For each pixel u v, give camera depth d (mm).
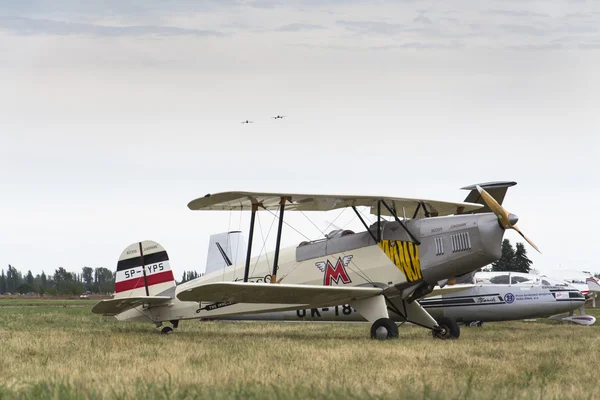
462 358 31812
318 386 22156
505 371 27266
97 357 31500
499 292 63031
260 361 29922
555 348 37625
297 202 48625
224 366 27812
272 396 19906
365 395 19906
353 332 53438
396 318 59906
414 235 46406
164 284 56438
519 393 21156
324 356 32125
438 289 61594
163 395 20188
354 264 48188
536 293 62812
